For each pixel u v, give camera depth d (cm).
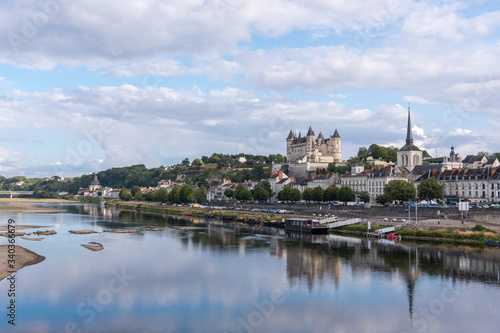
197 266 11175
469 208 17125
